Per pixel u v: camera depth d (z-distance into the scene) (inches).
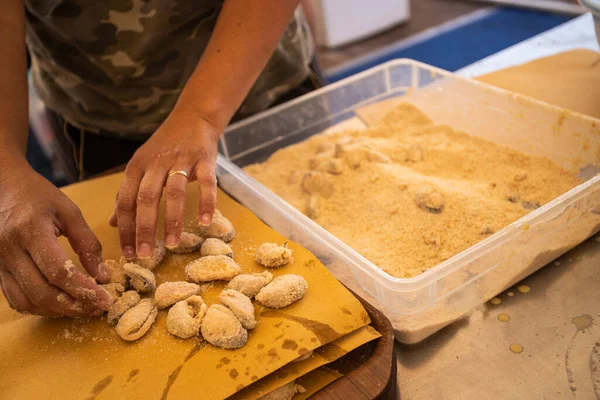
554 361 25.2
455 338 27.3
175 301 28.4
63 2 38.4
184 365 25.0
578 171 36.6
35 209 27.7
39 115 80.7
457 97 43.8
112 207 37.1
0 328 28.8
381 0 121.5
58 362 26.3
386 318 26.6
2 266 27.8
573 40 53.1
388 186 36.8
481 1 125.4
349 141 42.9
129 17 38.9
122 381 24.8
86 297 27.0
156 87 42.6
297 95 49.2
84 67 41.9
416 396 24.9
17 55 34.6
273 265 29.8
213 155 30.5
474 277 27.5
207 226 30.5
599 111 40.5
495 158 39.4
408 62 46.7
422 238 32.8
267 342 25.3
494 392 24.4
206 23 41.3
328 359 24.5
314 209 36.5
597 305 27.6
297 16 46.8
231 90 32.8
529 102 38.7
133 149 46.8
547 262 30.3
